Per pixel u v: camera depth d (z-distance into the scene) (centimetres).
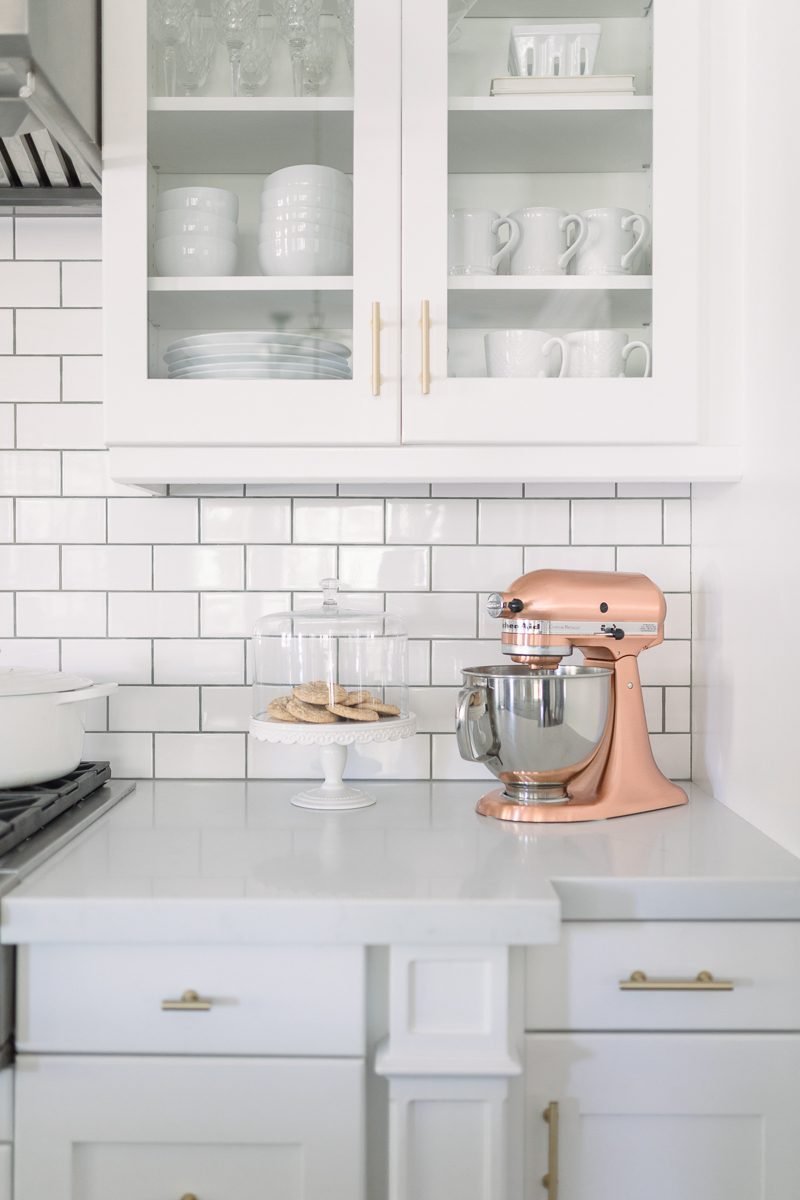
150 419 139
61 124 126
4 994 108
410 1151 110
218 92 141
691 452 143
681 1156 116
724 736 153
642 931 115
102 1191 110
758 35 135
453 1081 109
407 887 112
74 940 107
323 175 140
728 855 124
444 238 140
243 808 151
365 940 107
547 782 145
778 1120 115
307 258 140
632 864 121
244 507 171
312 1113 109
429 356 139
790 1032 116
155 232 141
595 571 159
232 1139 109
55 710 144
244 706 171
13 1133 110
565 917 115
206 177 142
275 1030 110
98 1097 109
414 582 171
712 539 159
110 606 171
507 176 143
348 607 171
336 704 146
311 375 140
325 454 141
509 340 141
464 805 153
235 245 141
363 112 139
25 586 171
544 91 142
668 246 140
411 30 139
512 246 144
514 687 139
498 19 143
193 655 171
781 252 128
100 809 146
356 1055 110
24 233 168
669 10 139
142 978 110
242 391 139
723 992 115
